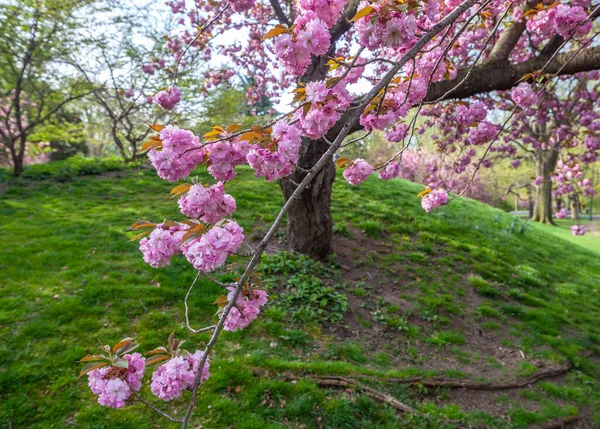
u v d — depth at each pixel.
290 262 5.19
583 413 3.71
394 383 3.48
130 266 4.88
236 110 12.32
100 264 4.87
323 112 1.35
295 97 1.45
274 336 3.89
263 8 7.02
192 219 1.45
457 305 5.42
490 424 3.28
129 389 1.44
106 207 7.39
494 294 6.00
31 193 8.00
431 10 1.49
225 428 2.73
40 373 3.03
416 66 2.32
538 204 19.70
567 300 6.55
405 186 11.23
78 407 2.79
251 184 9.07
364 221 7.58
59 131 10.78
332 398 3.14
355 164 2.12
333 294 4.80
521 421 3.40
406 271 6.09
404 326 4.57
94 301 4.05
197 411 2.85
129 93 9.81
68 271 4.60
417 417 3.13
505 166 17.56
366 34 1.37
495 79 3.75
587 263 9.16
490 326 5.08
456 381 3.72
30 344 3.34
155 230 1.47
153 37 9.80
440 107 5.39
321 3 1.38
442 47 2.59
